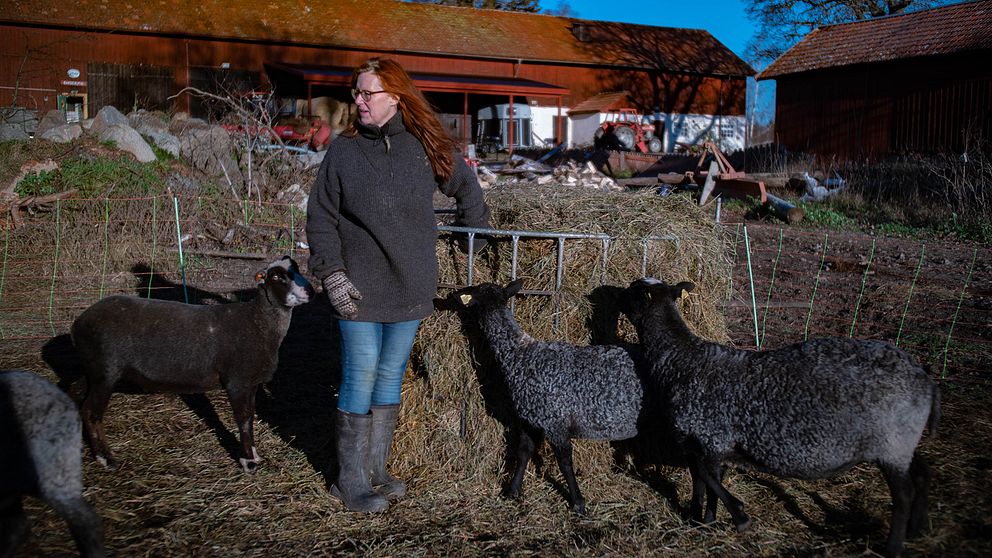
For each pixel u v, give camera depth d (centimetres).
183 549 340
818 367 325
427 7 3316
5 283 876
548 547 341
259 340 429
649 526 360
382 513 376
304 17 2936
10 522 307
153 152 1315
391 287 365
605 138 2711
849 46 2452
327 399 555
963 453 427
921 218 1409
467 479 411
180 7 2725
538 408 379
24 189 1101
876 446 314
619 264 434
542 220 443
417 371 441
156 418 511
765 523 359
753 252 1141
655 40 3678
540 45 3316
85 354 433
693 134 3619
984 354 609
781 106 2614
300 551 339
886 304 784
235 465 435
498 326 396
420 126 356
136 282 904
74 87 2533
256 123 1441
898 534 317
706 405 343
